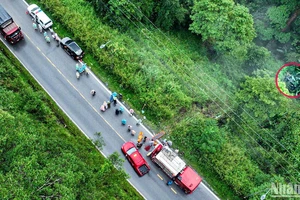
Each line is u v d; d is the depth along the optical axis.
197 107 45.47
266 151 45.16
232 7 48.59
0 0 47.50
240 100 46.69
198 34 52.34
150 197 39.91
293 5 53.59
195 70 48.88
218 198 41.25
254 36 50.84
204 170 42.09
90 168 34.31
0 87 37.19
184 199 40.53
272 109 45.88
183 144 42.62
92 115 42.59
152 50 48.34
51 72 44.16
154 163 41.41
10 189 25.11
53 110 40.88
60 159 29.89
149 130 43.03
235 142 44.72
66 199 26.17
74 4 48.16
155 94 43.88
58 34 46.56
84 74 44.59
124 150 40.56
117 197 35.47
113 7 47.59
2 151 28.36
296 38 56.31
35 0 48.28
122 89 44.50
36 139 30.48
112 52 45.25
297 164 45.22
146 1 49.28
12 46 44.94
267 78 46.16
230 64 51.59
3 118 29.98
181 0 52.00
